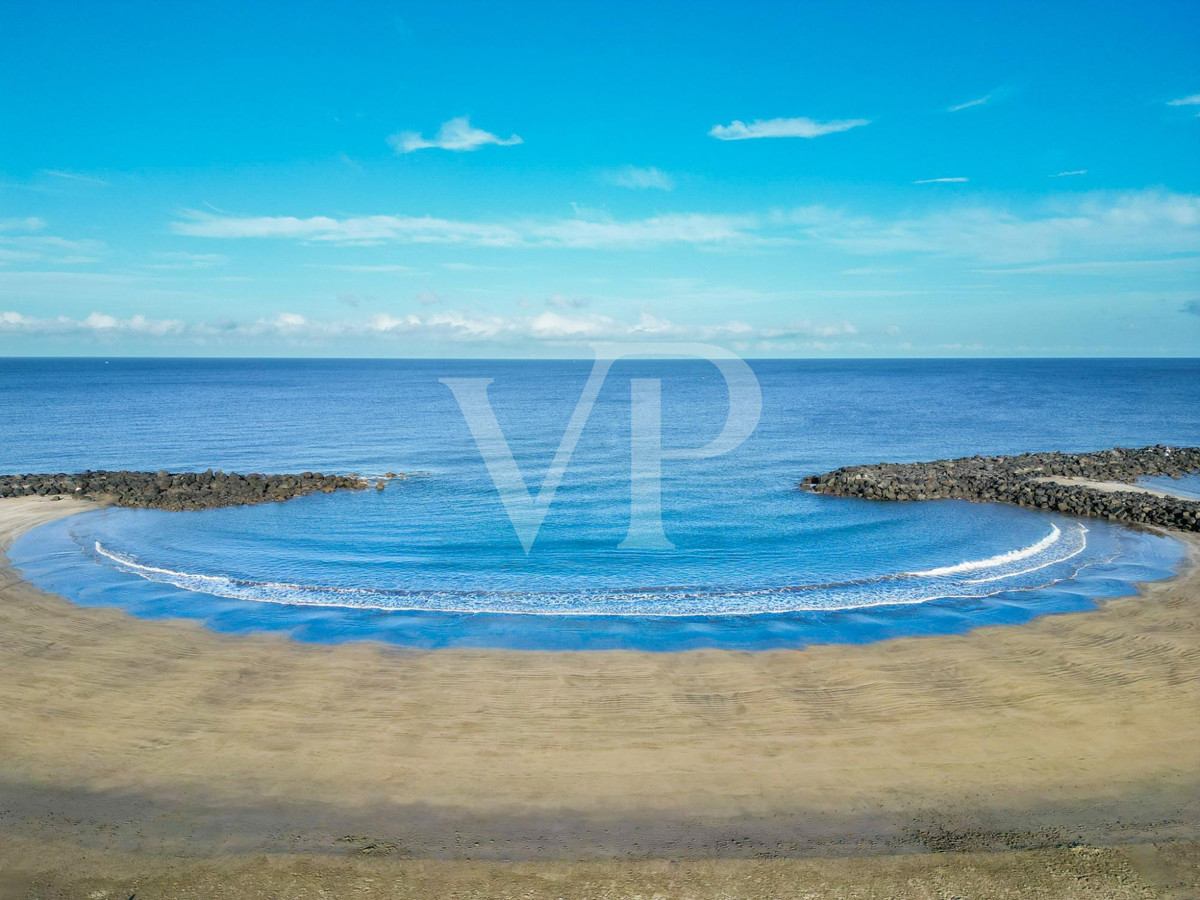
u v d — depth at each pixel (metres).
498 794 11.14
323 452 53.31
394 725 13.24
